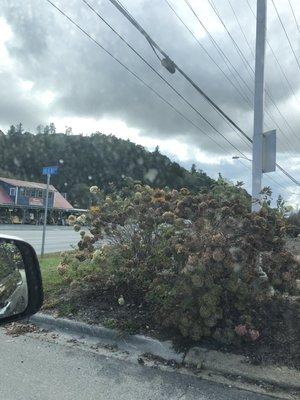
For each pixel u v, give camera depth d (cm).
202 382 475
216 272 547
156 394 446
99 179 7738
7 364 508
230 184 704
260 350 525
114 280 699
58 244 2552
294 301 616
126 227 725
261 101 898
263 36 923
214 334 534
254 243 575
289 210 667
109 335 587
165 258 639
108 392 447
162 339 559
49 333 613
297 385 459
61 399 429
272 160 877
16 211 6322
